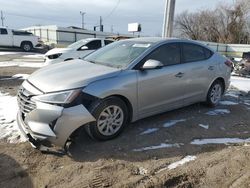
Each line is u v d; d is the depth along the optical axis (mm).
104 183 3500
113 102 4520
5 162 3955
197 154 4316
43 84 4250
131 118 4879
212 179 3646
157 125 5387
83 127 4395
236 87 9703
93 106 4270
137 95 4820
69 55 12031
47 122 3967
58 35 39188
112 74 4578
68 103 4012
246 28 49875
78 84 4188
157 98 5180
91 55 5703
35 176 3670
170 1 10258
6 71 12484
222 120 5875
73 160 4020
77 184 3467
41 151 4203
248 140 4949
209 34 55625
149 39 5699
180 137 4918
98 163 3941
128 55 5168
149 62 4832
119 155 4188
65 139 4027
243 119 6023
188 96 5848
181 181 3609
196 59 6070
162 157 4180
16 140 4582
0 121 5336
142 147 4473
